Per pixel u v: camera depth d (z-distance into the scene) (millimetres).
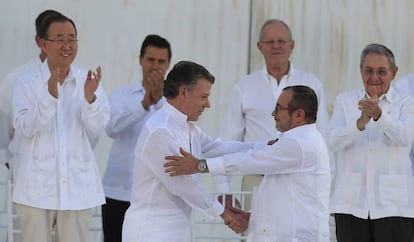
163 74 16609
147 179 12852
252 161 12828
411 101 15656
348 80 19953
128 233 12875
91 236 19391
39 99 14070
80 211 14500
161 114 12906
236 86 17469
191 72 12719
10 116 15250
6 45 19172
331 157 16938
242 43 19828
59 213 14422
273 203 12992
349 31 19938
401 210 15539
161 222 12828
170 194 12859
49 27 14312
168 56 16766
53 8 19375
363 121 15164
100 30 19594
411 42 20031
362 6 19938
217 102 19828
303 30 19875
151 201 12836
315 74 19922
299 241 12836
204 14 19797
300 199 12906
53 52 14312
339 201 15766
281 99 13148
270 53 17172
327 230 13047
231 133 17359
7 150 15328
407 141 15320
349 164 15758
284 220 12891
